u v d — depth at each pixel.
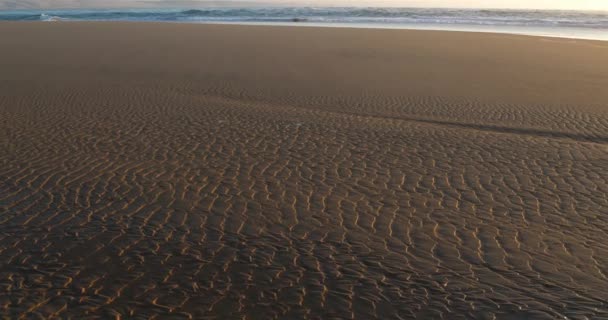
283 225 5.83
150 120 10.27
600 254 5.28
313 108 11.69
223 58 19.45
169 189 6.81
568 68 17.98
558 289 4.66
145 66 17.55
